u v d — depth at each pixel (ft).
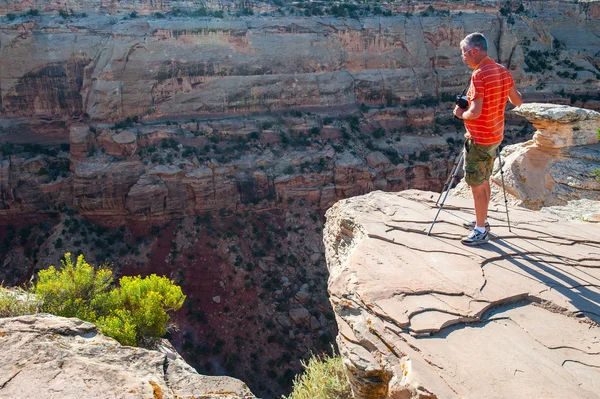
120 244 105.81
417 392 13.15
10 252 103.81
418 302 16.69
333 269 24.47
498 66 19.63
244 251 104.88
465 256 20.18
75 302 30.01
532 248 21.38
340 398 23.48
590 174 39.81
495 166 46.98
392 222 23.09
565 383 13.43
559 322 16.22
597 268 19.76
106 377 15.19
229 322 91.15
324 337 88.94
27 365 15.35
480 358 14.32
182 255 102.94
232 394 15.84
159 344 31.55
